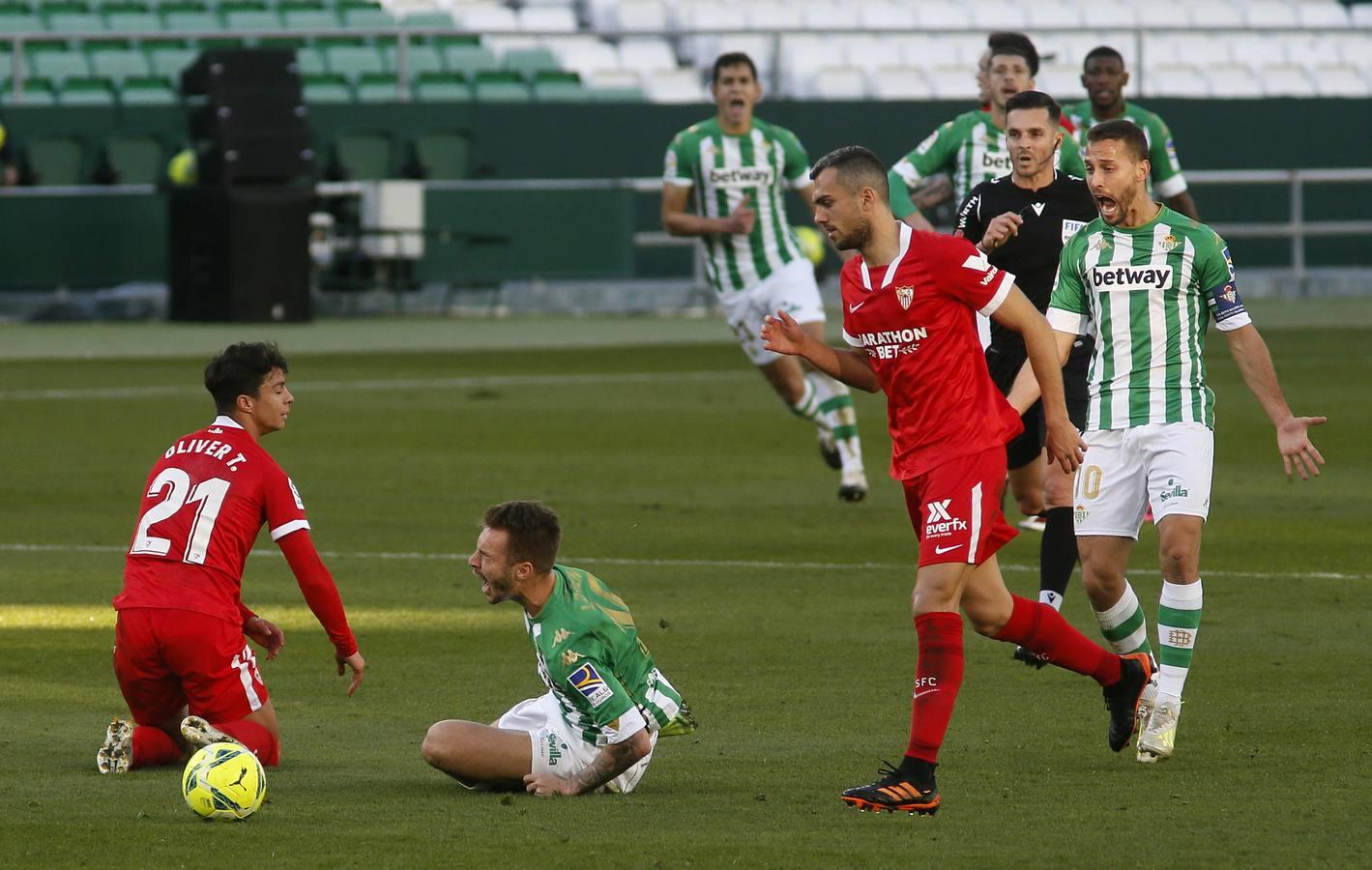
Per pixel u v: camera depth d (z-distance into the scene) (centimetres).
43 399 5862
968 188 3512
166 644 2016
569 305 9250
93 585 3152
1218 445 4984
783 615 2934
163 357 7188
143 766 2042
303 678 2536
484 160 9200
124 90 9369
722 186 4391
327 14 10406
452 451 4834
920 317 1917
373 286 8812
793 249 4441
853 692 2434
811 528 3750
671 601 3033
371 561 3384
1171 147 4056
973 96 10500
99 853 1684
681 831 1769
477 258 8812
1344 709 2305
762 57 10825
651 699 1947
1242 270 9831
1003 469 1942
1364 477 4400
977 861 1664
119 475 4416
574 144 9256
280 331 8250
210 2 10312
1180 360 2170
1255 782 1962
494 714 2334
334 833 1755
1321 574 3244
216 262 8350
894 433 1994
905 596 3086
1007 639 2056
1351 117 9862
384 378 6588
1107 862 1659
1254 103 9775
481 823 1798
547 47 10550
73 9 10069
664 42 11112
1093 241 2205
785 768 2039
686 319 9044
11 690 2453
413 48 10012
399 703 2397
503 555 1845
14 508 3934
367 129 9038
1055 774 2008
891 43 11025
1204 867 1642
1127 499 2200
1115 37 10644
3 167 8331
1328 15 11988
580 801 1891
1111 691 2092
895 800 1841
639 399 6003
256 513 2081
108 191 8406
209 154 8338
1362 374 6581
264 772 1934
